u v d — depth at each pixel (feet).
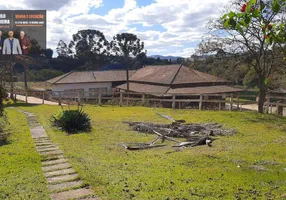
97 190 16.26
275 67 49.14
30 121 42.09
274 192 15.83
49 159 22.61
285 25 13.44
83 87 117.19
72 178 18.19
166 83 90.89
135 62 184.65
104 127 38.01
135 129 36.68
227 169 20.13
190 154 24.81
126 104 64.13
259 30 39.24
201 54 53.42
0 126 36.55
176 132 33.68
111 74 125.80
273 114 49.75
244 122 42.29
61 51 215.10
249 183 17.22
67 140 30.17
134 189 16.28
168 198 15.05
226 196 15.29
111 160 22.57
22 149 25.64
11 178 18.10
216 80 94.99
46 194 15.74
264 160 22.63
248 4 10.95
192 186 16.66
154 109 54.80
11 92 74.64
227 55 50.88
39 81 152.56
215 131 34.81
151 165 21.16
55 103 70.79
